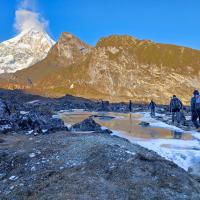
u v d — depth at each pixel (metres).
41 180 12.74
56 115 48.91
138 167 12.68
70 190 11.42
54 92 190.50
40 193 11.70
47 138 18.48
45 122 26.22
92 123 26.30
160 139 22.83
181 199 11.20
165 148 19.28
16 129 23.64
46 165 14.02
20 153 15.72
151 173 12.43
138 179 12.00
